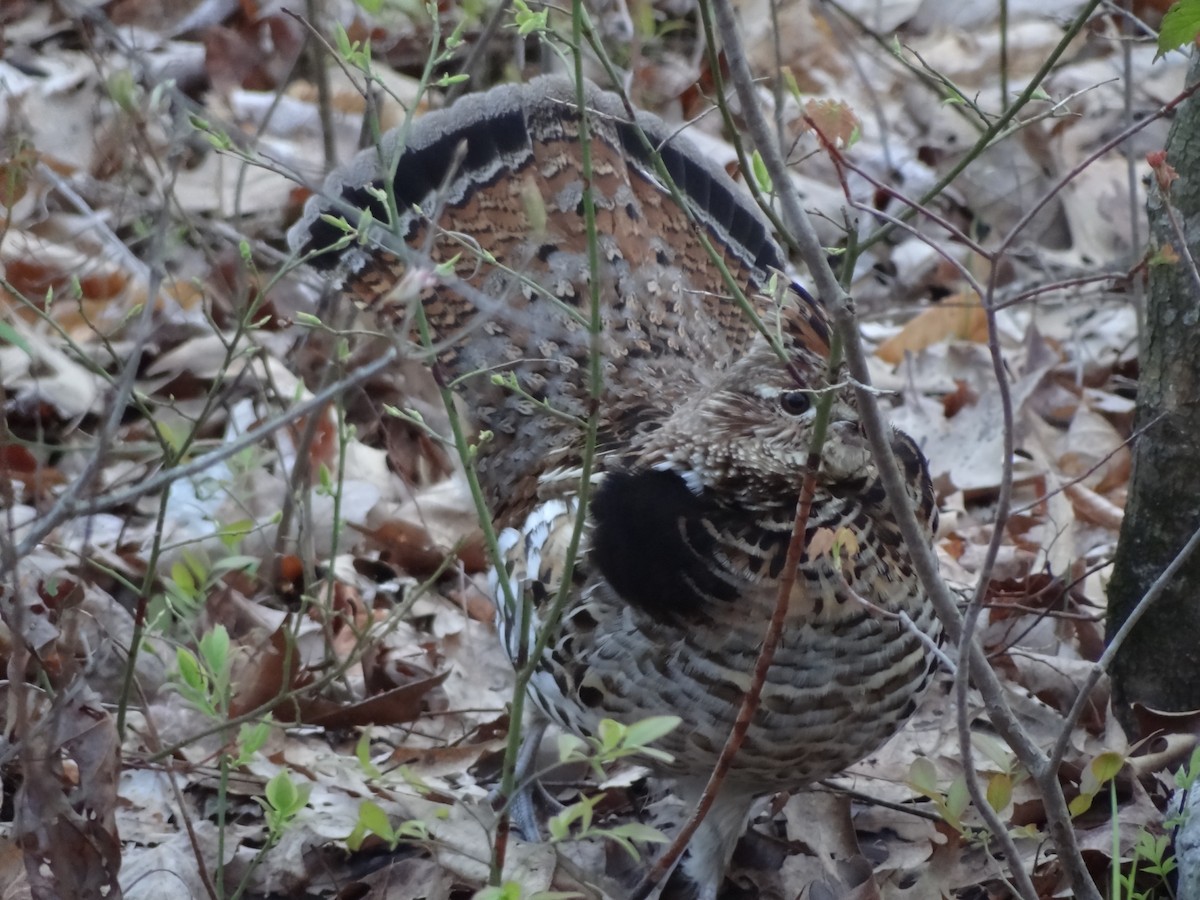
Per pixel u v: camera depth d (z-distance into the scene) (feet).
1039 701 24.11
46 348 29.27
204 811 21.71
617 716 19.66
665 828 22.80
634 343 23.75
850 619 18.78
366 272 24.89
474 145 25.32
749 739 19.20
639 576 18.88
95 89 33.30
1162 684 22.88
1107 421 32.53
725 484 18.99
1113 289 35.14
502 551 21.83
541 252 24.47
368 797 21.08
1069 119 41.50
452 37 17.89
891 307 37.93
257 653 23.27
